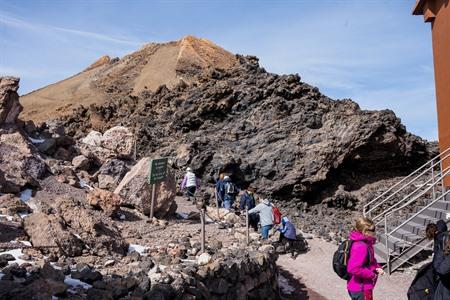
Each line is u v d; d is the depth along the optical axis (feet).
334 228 59.62
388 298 34.22
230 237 42.39
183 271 23.36
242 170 77.61
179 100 99.40
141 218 42.47
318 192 77.51
